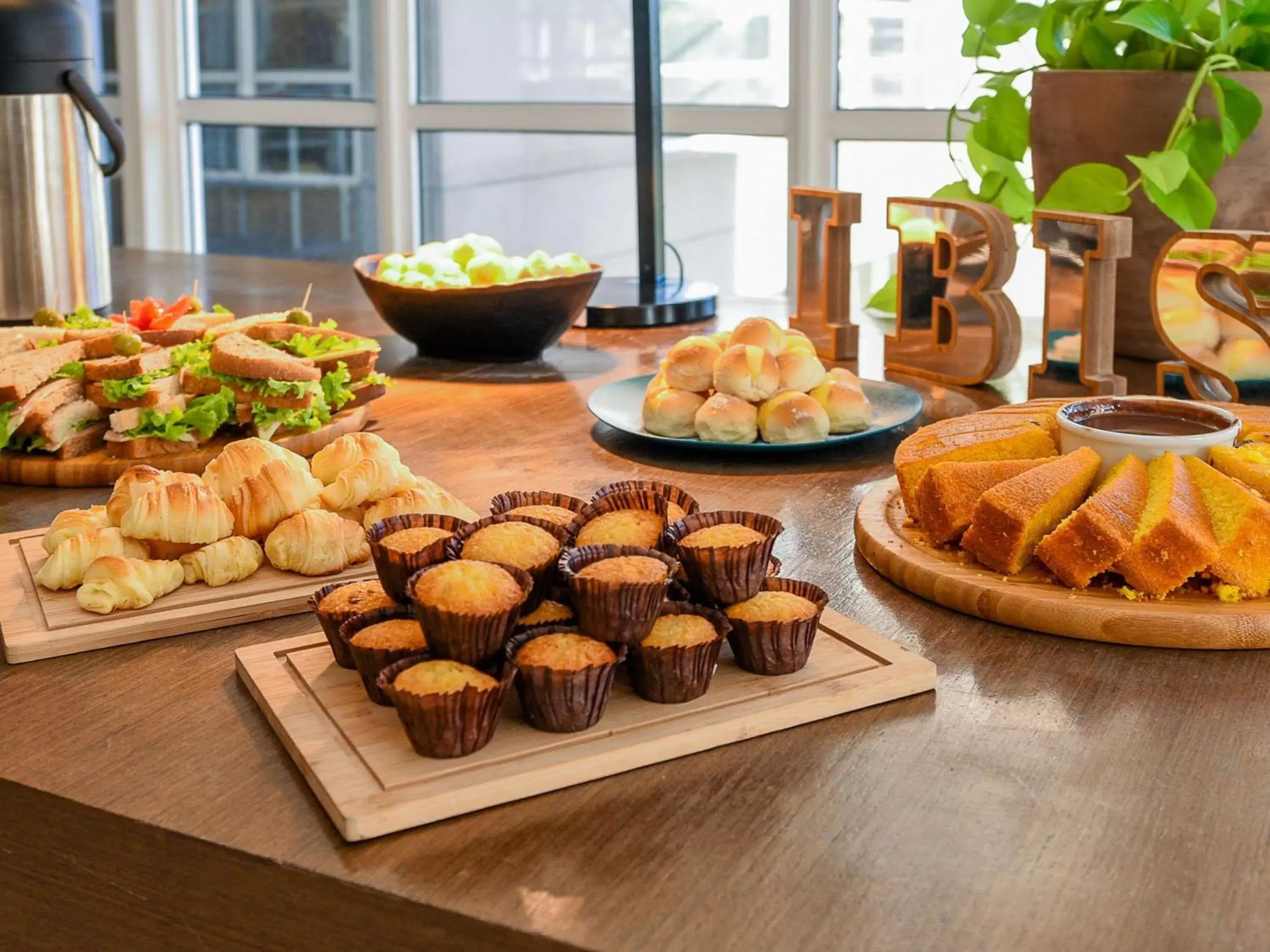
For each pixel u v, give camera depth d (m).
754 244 3.22
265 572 0.92
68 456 1.19
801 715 0.72
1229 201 1.44
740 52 3.13
